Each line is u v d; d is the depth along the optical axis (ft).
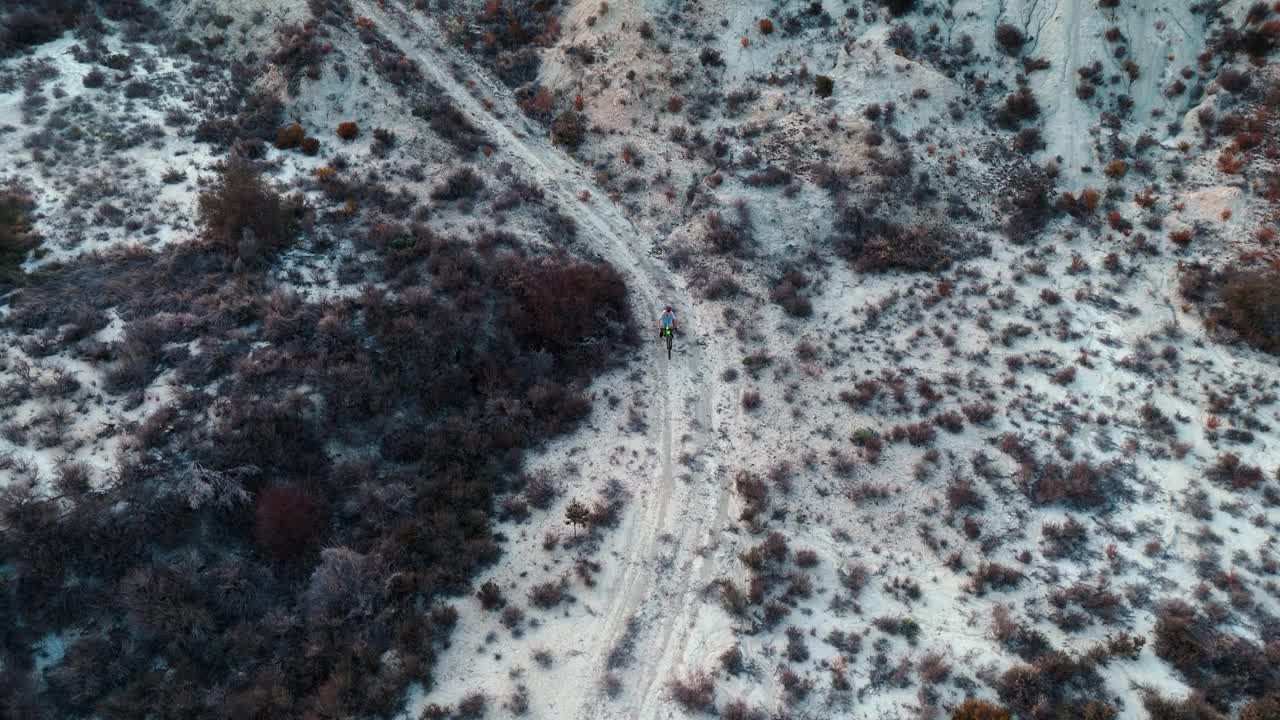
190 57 128.67
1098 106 121.29
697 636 67.67
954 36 131.03
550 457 83.76
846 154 118.83
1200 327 96.02
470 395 87.35
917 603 70.33
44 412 73.77
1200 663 64.13
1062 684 62.90
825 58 131.44
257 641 63.77
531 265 100.73
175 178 105.91
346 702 60.64
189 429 74.13
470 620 68.33
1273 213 105.29
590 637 67.46
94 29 129.39
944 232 111.96
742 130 124.26
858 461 83.15
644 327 99.86
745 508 78.43
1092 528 76.07
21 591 61.67
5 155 105.40
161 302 86.63
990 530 76.28
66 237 94.53
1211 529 75.20
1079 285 103.30
